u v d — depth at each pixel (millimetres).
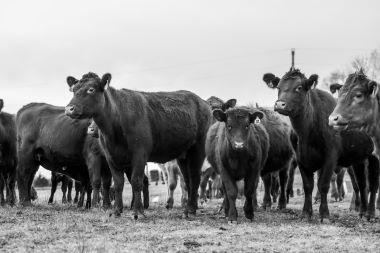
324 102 13391
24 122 17469
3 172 18062
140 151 13508
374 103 11188
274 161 16312
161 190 33438
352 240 10383
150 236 10797
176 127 14648
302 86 12867
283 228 11914
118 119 13281
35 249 9562
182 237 10719
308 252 9344
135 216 13258
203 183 20891
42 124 17203
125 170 14484
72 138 16562
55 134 16812
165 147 14523
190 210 14734
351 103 11141
